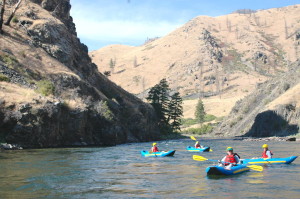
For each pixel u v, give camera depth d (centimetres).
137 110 6862
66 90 4803
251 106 10794
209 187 1423
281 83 10025
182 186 1442
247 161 2311
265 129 8419
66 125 4222
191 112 17075
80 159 2538
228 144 5325
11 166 2006
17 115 3488
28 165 2064
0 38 4922
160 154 2906
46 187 1388
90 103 4931
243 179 1633
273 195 1268
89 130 4672
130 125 6444
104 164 2248
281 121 8056
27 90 4088
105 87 7106
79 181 1543
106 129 4931
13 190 1315
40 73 4806
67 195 1250
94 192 1309
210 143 5650
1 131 3391
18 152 2989
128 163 2330
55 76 4953
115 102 6297
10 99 3641
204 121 14438
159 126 8700
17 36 5316
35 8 6381
